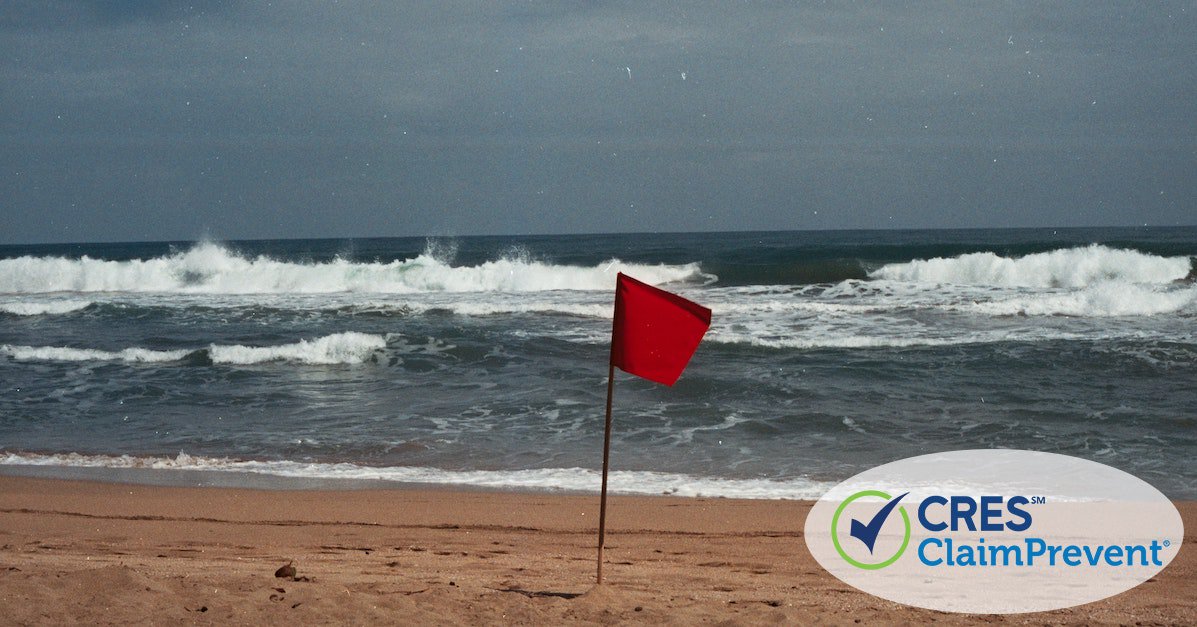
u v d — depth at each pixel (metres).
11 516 7.92
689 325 4.69
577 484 9.21
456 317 22.31
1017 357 16.06
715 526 7.53
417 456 10.52
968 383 14.33
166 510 8.16
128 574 4.63
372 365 16.72
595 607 4.71
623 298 4.88
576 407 13.03
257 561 6.15
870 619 4.69
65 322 22.59
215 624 4.07
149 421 12.66
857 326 19.77
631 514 7.96
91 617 4.06
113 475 9.80
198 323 22.11
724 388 14.03
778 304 22.52
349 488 9.12
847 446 10.76
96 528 7.46
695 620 4.49
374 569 5.91
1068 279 26.61
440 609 4.54
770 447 10.75
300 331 20.59
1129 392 13.51
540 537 7.21
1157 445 10.59
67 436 11.81
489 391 14.30
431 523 7.66
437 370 16.14
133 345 19.23
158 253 79.06
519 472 9.73
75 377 15.98
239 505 8.35
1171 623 4.84
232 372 16.36
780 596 5.35
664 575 5.94
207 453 10.84
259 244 111.19
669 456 10.38
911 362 15.95
